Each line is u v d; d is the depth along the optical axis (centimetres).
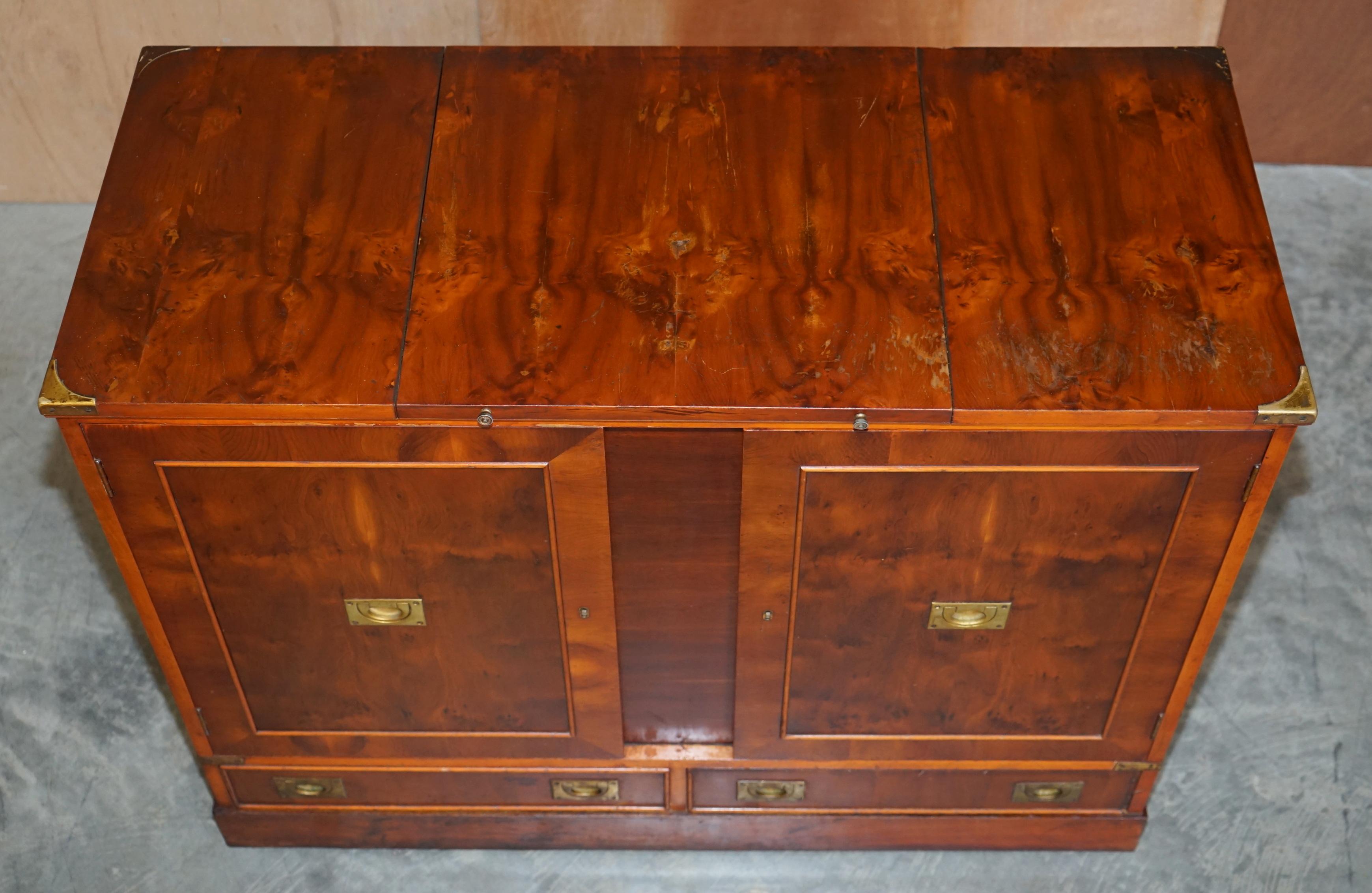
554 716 247
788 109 227
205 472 208
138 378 200
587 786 261
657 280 209
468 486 209
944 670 236
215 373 200
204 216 217
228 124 226
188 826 278
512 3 347
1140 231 213
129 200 218
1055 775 256
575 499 211
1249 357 200
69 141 381
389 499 211
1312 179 397
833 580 221
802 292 208
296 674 239
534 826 268
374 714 246
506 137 225
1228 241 212
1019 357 201
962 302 206
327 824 268
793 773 257
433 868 272
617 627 235
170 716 296
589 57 234
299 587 224
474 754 253
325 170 221
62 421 202
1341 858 270
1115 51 233
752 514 212
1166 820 276
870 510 211
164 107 228
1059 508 210
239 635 232
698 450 207
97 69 366
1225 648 304
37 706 297
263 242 214
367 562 220
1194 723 292
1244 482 207
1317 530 322
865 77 231
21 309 368
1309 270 374
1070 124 224
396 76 231
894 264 211
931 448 202
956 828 267
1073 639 230
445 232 215
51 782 285
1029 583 221
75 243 384
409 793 263
